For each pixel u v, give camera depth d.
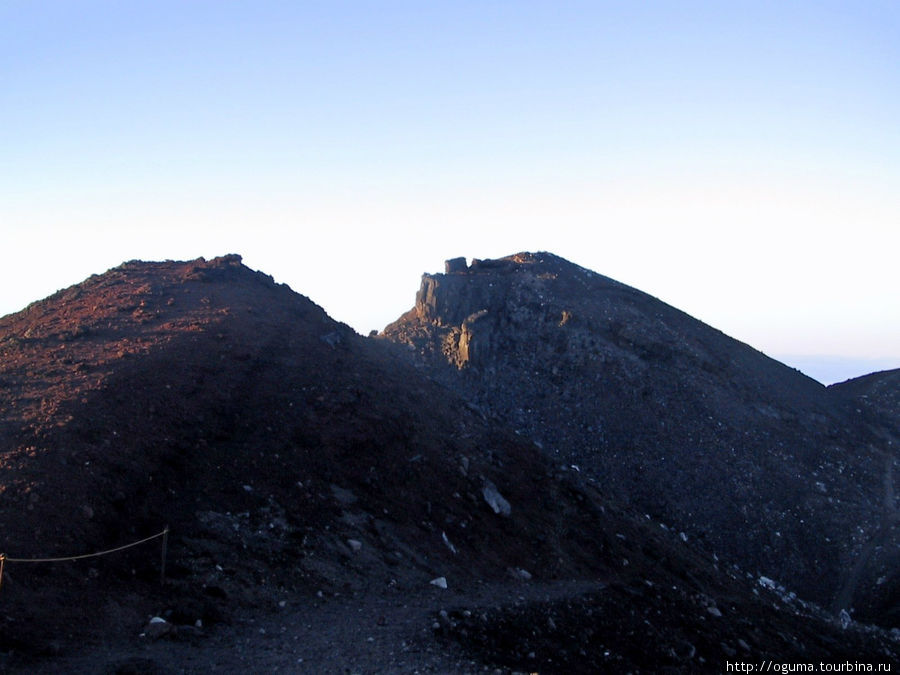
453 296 84.38
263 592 22.66
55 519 21.41
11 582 18.78
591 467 65.12
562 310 82.94
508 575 30.86
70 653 17.16
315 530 27.02
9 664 16.06
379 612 23.31
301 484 29.14
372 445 34.19
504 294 86.31
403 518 30.77
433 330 82.88
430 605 24.88
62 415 26.11
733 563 56.97
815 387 89.69
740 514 61.69
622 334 80.62
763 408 77.62
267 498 27.41
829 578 57.78
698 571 41.97
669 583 37.53
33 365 31.67
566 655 24.19
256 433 31.25
